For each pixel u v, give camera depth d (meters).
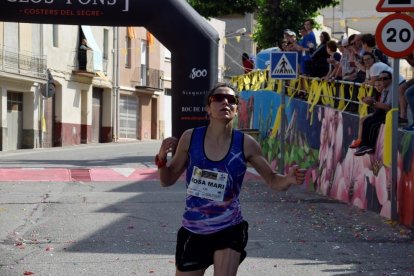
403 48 11.89
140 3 21.39
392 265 9.35
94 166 22.17
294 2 34.75
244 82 26.70
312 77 18.33
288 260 9.62
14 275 8.79
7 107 41.56
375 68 13.89
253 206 14.41
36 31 43.44
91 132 50.62
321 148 16.58
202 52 21.92
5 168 20.92
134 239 10.98
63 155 29.73
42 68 43.56
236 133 5.95
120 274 8.84
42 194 15.80
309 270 9.07
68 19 21.34
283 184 5.88
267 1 34.56
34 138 43.38
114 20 21.47
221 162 5.84
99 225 12.10
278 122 20.03
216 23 54.19
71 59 47.50
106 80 51.81
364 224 12.29
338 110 15.57
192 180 5.87
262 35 34.81
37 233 11.41
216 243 5.80
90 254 9.96
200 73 21.95
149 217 12.88
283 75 18.44
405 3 11.82
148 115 58.31
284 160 19.84
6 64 40.22
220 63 54.75
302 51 19.31
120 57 53.47
